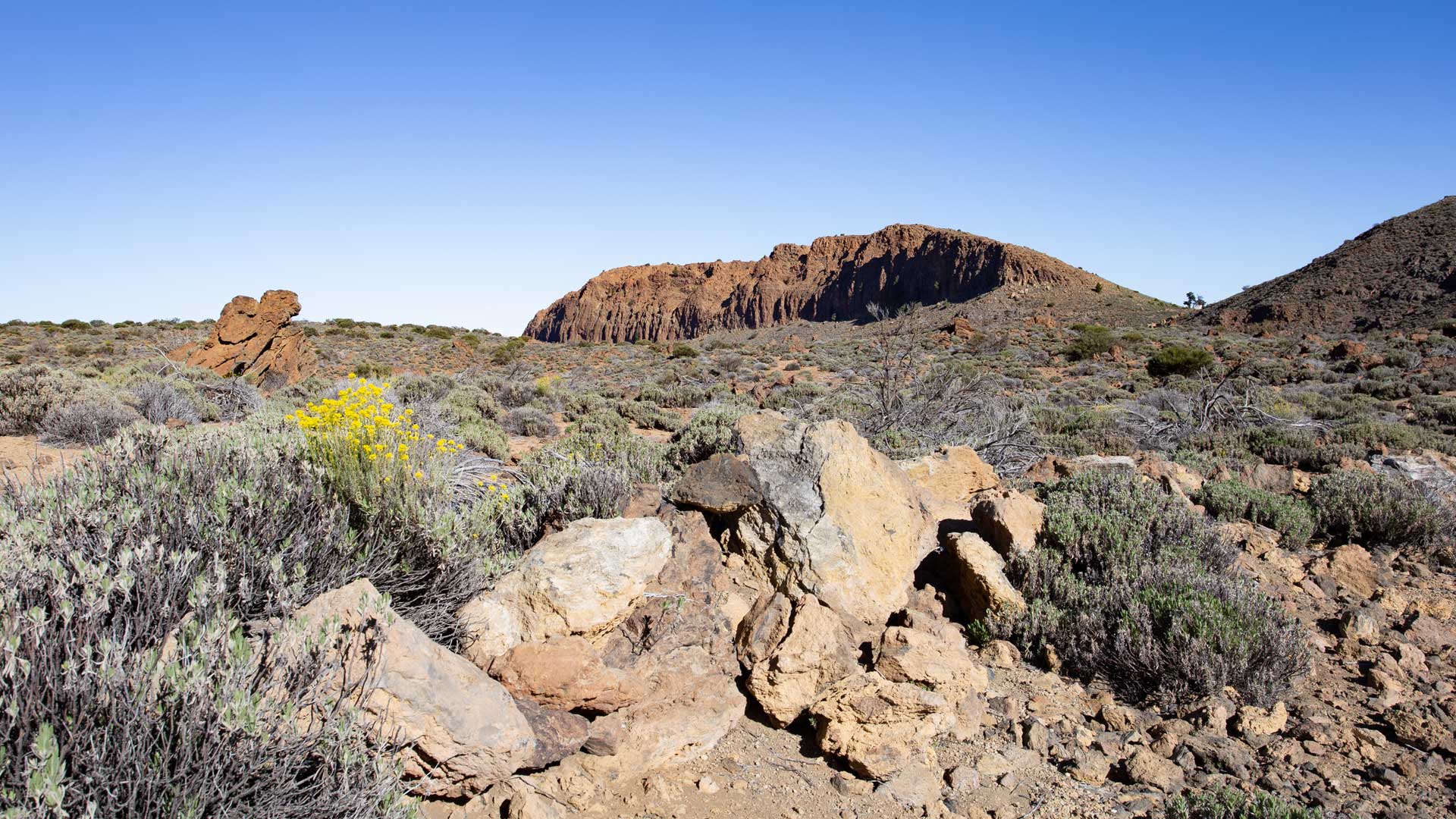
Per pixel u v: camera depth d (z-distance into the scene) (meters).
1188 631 4.71
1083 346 46.31
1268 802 3.45
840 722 3.92
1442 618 5.78
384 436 4.39
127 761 2.33
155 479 3.90
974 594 5.38
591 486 5.58
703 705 4.04
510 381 23.95
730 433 7.34
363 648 3.07
